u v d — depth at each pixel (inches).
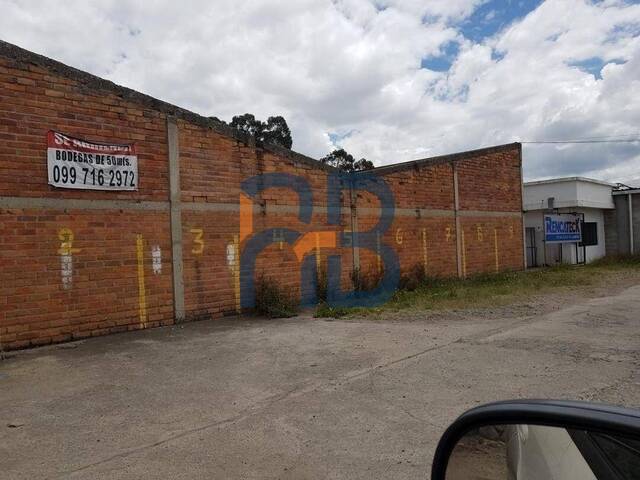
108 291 323.6
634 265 811.4
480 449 65.5
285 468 143.2
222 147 389.7
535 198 906.1
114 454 151.8
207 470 142.1
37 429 170.9
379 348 274.7
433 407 186.4
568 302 422.3
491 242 693.3
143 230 342.3
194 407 190.5
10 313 283.6
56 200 303.0
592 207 922.7
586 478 53.5
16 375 235.5
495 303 420.5
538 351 258.5
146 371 239.0
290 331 327.3
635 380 209.6
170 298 355.3
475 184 669.9
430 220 597.0
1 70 284.5
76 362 256.8
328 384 215.2
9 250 284.7
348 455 150.3
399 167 557.9
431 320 354.6
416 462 145.0
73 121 311.6
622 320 339.0
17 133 289.4
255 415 181.8
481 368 232.2
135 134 340.2
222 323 360.8
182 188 363.9
